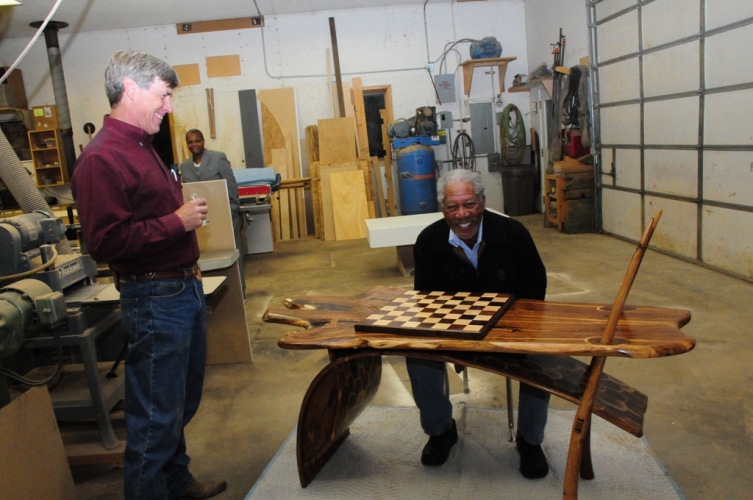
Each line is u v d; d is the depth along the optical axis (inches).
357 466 84.7
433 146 310.8
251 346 140.8
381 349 64.2
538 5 287.4
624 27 213.5
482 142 313.4
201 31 291.9
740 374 105.1
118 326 113.0
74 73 289.0
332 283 198.5
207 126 298.7
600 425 89.8
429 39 302.4
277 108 294.7
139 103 65.4
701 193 177.6
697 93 174.9
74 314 80.6
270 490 80.4
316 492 79.3
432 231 78.0
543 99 290.8
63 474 72.4
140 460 67.1
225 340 129.8
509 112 303.4
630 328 58.3
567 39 261.3
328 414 80.0
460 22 302.8
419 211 283.7
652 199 206.5
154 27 289.9
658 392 101.2
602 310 64.9
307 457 80.4
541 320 63.5
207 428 101.4
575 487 57.5
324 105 302.2
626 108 218.7
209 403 111.4
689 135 181.6
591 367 57.7
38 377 96.3
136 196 65.3
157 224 65.3
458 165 310.0
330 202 287.1
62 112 275.1
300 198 297.7
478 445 87.6
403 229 177.3
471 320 63.4
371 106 305.0
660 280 166.9
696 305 143.1
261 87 298.2
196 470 88.0
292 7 282.8
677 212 191.9
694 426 89.5
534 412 75.7
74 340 81.9
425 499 76.1
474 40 299.9
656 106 198.5
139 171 65.2
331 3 282.7
